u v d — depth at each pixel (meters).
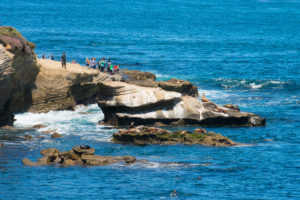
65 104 190.25
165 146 144.88
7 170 120.69
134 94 169.88
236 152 140.88
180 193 109.25
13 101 175.75
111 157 130.50
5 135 152.38
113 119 171.75
